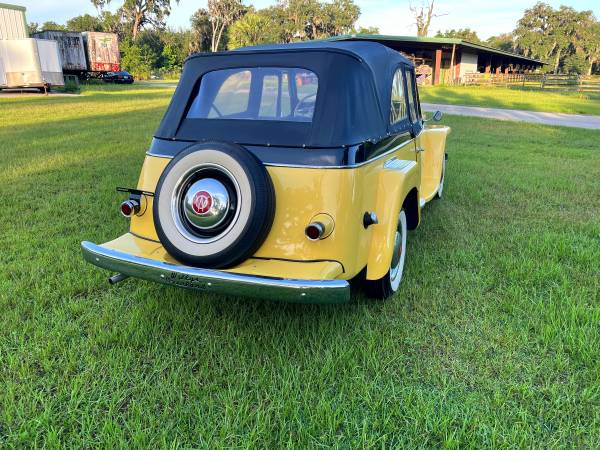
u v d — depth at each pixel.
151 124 13.80
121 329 3.26
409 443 2.30
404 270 4.21
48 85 27.66
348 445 2.32
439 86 36.41
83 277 4.02
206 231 2.86
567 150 10.17
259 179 2.79
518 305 3.57
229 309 3.53
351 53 3.20
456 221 5.51
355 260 2.99
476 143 11.20
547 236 4.86
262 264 2.85
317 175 2.85
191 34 80.56
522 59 51.09
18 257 4.45
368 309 3.57
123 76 42.81
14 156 8.99
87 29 84.94
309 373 2.81
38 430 2.40
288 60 3.17
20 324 3.33
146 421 2.47
